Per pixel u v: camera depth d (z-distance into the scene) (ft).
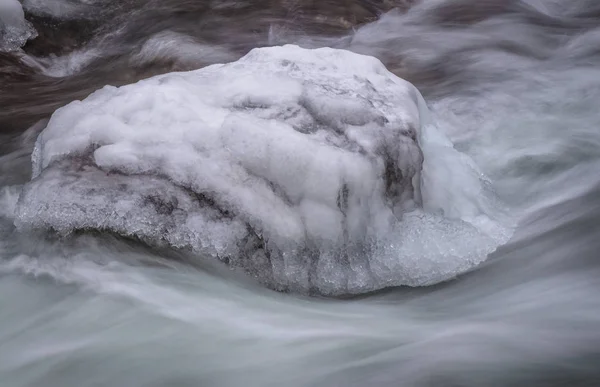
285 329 10.45
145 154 11.71
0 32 26.37
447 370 9.48
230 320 10.61
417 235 11.51
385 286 11.35
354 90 12.72
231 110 12.08
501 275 11.60
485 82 21.18
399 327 10.52
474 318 10.71
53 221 11.56
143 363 9.98
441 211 12.34
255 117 11.66
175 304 10.87
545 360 9.61
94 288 11.17
